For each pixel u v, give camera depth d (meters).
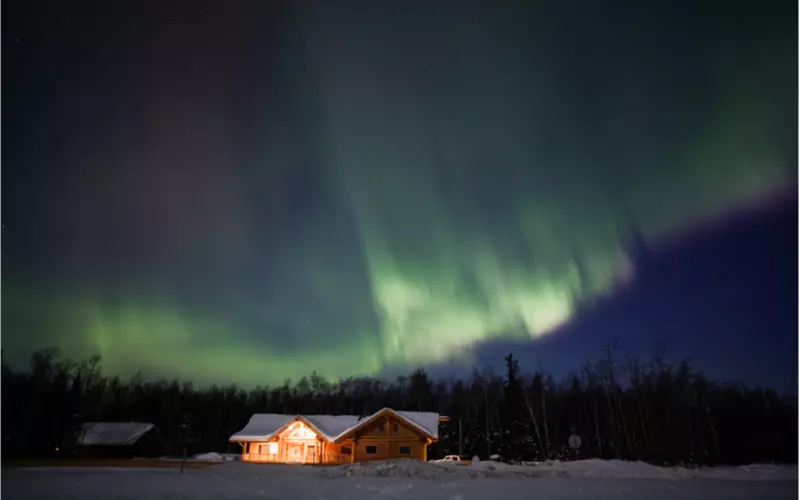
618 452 57.34
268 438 43.38
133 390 64.38
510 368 58.03
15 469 34.00
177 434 60.84
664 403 61.59
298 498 22.44
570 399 65.06
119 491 23.88
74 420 53.75
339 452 42.03
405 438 41.50
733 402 60.38
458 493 24.17
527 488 26.03
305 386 68.38
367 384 68.31
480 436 55.69
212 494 23.23
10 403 52.88
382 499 22.36
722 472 33.75
